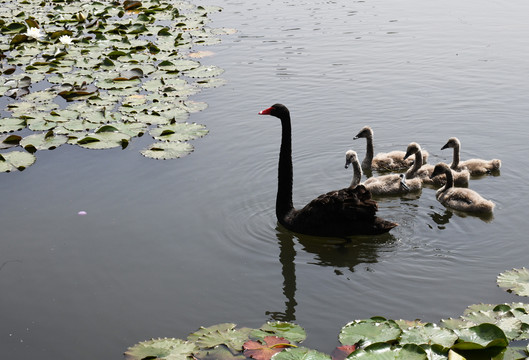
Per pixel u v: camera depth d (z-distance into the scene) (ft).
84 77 45.42
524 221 28.12
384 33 54.49
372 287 23.67
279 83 44.27
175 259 25.77
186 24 58.13
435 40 52.21
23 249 26.50
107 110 40.04
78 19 58.95
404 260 25.49
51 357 20.54
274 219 28.91
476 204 28.99
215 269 25.12
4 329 21.93
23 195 30.81
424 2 64.44
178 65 47.67
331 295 23.27
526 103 39.99
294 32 55.52
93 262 25.57
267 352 19.69
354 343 20.01
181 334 21.36
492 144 35.58
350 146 36.11
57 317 22.47
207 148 35.45
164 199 30.35
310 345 20.47
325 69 46.57
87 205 29.84
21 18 61.52
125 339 21.22
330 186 32.19
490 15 58.90
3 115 39.60
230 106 40.75
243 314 22.34
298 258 25.93
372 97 41.70
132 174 32.71
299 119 38.99
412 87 42.98
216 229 27.96
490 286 23.32
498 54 48.34
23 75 45.78
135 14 62.90
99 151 35.29
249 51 50.85
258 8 64.23
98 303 23.13
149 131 37.04
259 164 33.63
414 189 32.40
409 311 22.09
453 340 19.76
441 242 26.76
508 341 19.81
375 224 27.20
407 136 37.04
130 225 28.19
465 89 42.29
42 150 35.45
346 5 64.39
